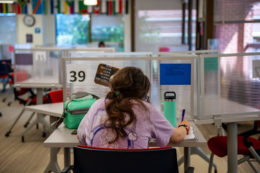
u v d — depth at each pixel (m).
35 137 4.56
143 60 2.53
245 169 3.30
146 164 1.51
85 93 2.48
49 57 4.97
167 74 2.43
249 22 5.16
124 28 10.04
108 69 2.52
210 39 5.76
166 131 1.77
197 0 6.55
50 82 4.96
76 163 1.57
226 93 2.46
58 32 10.82
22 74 4.99
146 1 9.20
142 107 1.70
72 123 2.25
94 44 9.45
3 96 8.12
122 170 1.51
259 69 2.44
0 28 10.85
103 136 1.69
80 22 10.76
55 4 9.89
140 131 1.68
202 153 3.13
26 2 9.96
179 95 2.46
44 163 3.54
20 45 10.05
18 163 3.54
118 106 1.68
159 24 9.26
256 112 2.49
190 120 2.46
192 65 2.42
